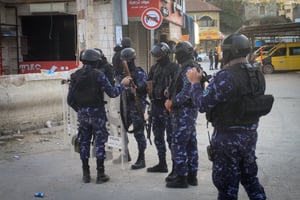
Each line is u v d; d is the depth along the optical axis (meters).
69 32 17.50
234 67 3.86
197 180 6.02
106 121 6.21
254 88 3.81
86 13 11.40
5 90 9.23
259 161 7.08
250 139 3.89
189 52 5.44
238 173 3.93
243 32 33.25
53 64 16.92
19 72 17.02
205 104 3.84
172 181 5.82
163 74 6.05
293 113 12.34
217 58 39.25
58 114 10.39
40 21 17.56
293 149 7.92
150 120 6.39
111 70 7.16
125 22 15.12
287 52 31.09
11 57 16.89
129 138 9.09
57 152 7.94
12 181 6.27
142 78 6.64
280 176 6.23
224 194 3.96
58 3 16.06
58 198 5.53
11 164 7.17
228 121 3.83
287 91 18.69
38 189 5.90
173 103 5.44
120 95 6.54
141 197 5.46
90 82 5.95
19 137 9.07
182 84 5.43
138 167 6.77
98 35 15.21
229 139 3.84
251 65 3.93
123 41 7.36
